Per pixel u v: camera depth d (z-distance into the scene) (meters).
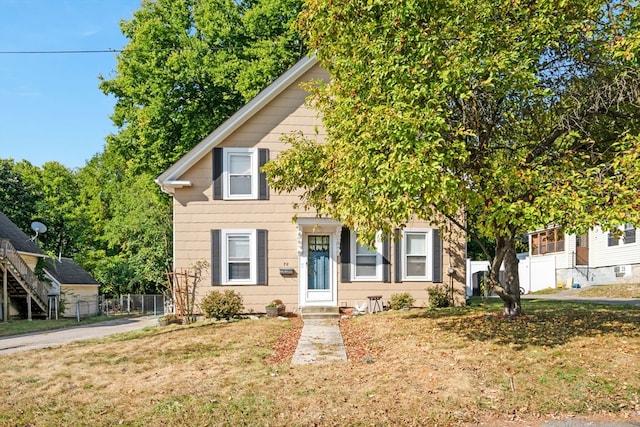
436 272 17.33
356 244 17.20
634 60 8.37
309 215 16.94
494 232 8.81
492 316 12.30
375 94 8.86
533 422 6.32
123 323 23.55
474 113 9.42
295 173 11.63
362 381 7.87
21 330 20.20
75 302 33.28
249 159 16.97
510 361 8.34
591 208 7.96
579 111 9.65
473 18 8.76
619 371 7.70
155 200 31.55
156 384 8.07
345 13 9.28
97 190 49.88
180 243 16.70
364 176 8.39
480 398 6.93
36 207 41.72
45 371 9.38
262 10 23.34
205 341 11.73
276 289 16.81
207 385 7.86
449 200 8.17
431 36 8.66
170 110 24.83
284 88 16.97
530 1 8.91
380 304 16.94
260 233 16.80
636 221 7.45
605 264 30.20
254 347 10.78
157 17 26.14
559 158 9.45
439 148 8.14
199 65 24.20
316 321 14.82
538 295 28.70
